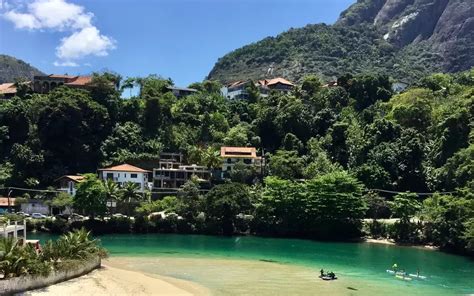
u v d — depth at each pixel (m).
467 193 101.38
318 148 158.38
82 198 112.06
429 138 147.00
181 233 117.19
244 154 154.38
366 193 124.31
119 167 141.00
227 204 116.31
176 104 190.50
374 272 72.94
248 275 68.12
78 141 153.50
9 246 49.91
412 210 107.81
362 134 154.88
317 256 88.25
